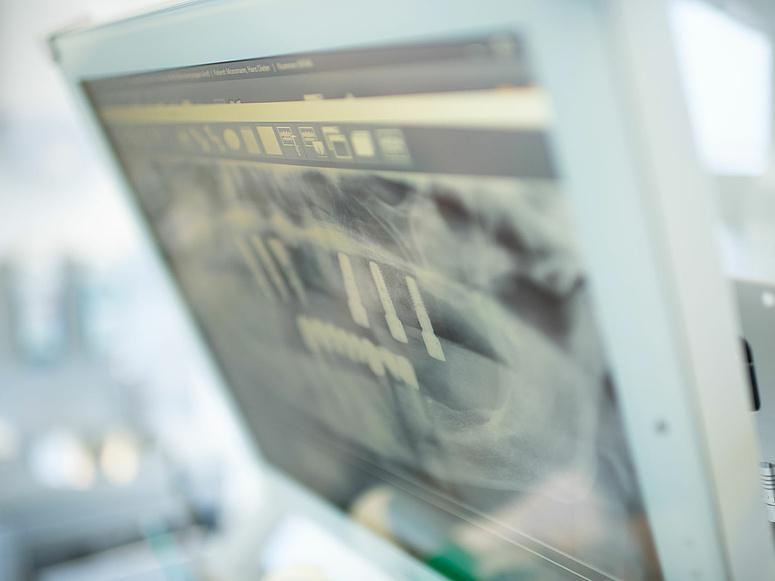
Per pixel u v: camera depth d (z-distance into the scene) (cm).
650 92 20
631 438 27
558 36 21
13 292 112
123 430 108
